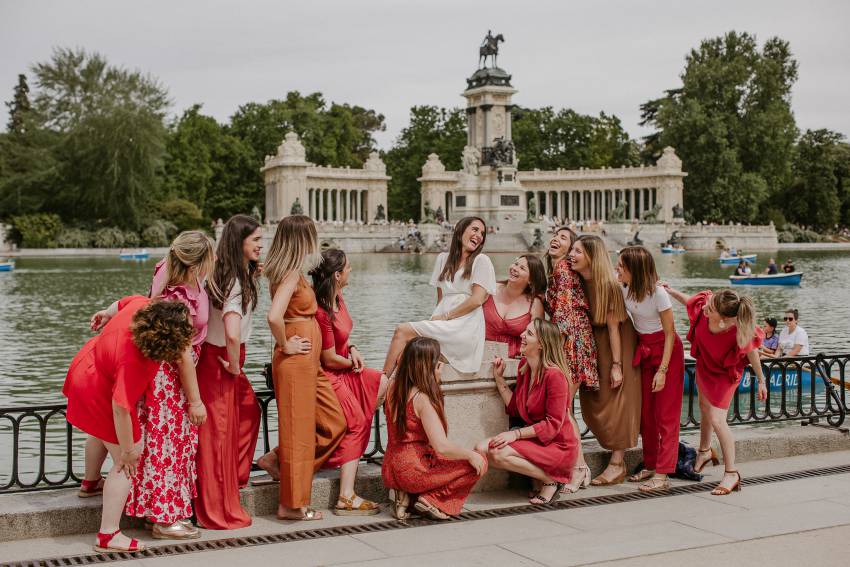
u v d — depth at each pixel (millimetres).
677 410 12984
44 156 124125
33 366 29156
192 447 10750
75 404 10352
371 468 12914
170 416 10547
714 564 9594
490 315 13297
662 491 12766
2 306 48281
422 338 11523
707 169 141750
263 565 9680
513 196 140625
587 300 13086
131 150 123625
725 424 12789
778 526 10969
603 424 13234
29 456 18406
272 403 22906
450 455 11367
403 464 11438
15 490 11531
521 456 11984
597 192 168500
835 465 14227
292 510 11383
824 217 158750
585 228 132875
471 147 143500
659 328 13039
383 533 10867
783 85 147125
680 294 13523
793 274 61750
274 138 163500
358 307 46969
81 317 42969
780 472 13742
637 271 12914
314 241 11312
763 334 13297
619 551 10062
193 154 148750
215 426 10977
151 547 10328
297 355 11242
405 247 127125
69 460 11867
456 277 12703
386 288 59812
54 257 113562
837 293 55781
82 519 10961
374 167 164750
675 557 9836
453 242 12805
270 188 157500
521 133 170750
